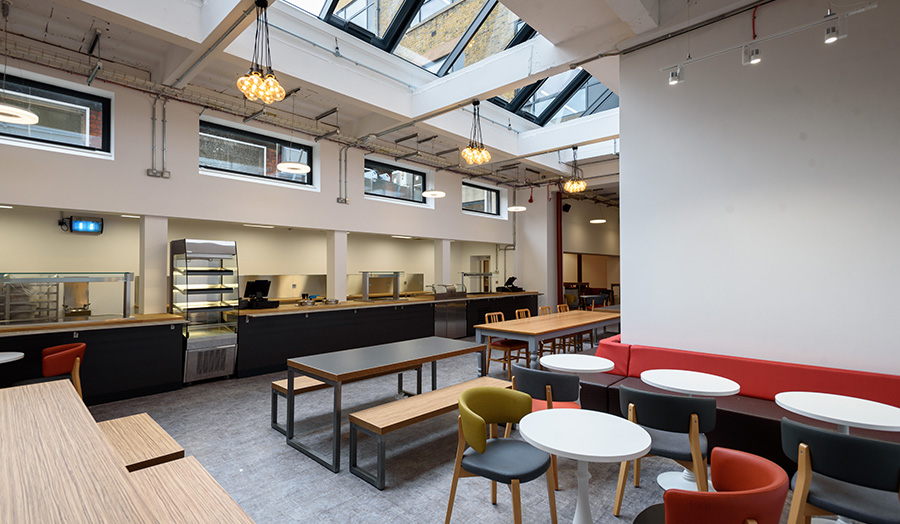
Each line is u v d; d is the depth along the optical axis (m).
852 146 3.00
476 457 2.25
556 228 10.77
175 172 5.31
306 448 3.30
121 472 1.21
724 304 3.53
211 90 5.48
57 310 4.48
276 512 2.50
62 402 1.89
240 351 5.50
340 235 7.12
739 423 2.95
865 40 2.96
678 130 3.78
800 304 3.20
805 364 3.15
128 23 3.44
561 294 10.83
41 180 4.37
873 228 2.93
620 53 4.11
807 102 3.17
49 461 1.28
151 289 5.16
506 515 2.48
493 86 4.84
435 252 9.23
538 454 2.29
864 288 2.96
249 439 3.57
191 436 3.62
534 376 2.88
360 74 5.07
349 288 8.52
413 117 5.69
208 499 1.62
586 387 3.74
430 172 8.85
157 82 4.98
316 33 4.70
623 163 4.11
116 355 4.56
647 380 2.93
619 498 2.48
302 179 6.91
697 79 3.67
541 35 4.28
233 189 5.84
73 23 4.18
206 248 5.25
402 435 3.70
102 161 4.76
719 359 3.43
